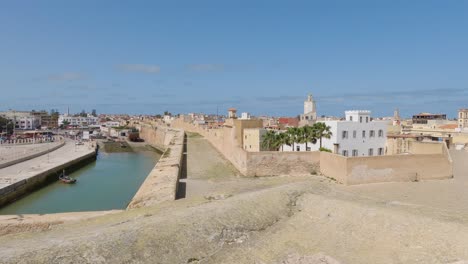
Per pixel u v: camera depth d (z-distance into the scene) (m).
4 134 183.50
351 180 41.03
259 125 79.12
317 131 63.22
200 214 24.09
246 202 27.52
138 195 34.97
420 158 43.72
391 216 23.91
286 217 26.92
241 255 20.34
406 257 19.14
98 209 48.03
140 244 19.19
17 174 64.56
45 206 50.31
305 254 20.33
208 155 73.19
